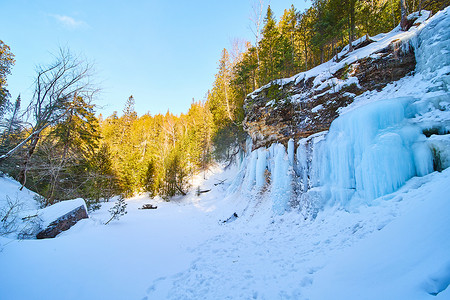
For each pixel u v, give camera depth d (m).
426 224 3.07
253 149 15.49
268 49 19.94
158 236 9.87
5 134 8.90
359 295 2.71
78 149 17.34
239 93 24.67
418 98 6.61
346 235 5.57
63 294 4.07
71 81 8.80
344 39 16.36
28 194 14.74
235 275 5.25
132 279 5.25
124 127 41.09
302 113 11.27
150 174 28.12
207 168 31.64
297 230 8.05
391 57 8.74
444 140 5.10
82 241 7.10
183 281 5.31
